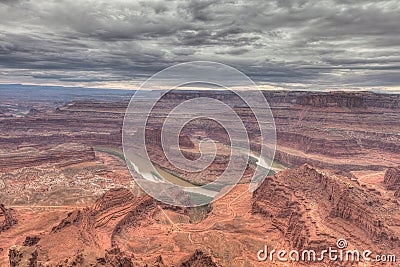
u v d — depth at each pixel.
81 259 76.31
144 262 88.81
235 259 101.88
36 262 72.31
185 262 88.12
